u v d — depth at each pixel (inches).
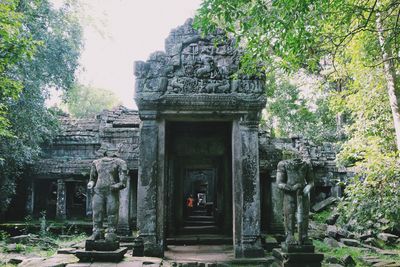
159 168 434.0
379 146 473.4
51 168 730.2
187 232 618.8
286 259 330.6
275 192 566.3
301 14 276.1
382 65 446.9
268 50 366.3
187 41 455.5
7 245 505.7
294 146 757.9
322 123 1034.1
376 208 360.8
